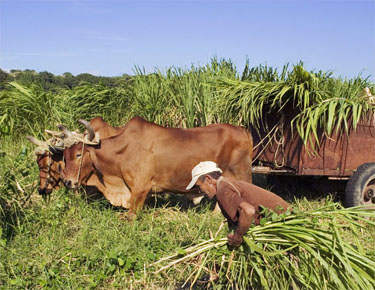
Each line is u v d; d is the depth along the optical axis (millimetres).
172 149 5219
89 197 5668
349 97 5812
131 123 5246
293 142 5469
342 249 2887
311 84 5211
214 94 6836
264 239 3176
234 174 5625
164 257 3557
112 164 5227
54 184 5445
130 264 3766
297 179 6777
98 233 4496
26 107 8508
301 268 3162
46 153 5336
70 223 4941
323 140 5266
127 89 8344
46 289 3512
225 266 3279
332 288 3025
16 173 5043
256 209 3301
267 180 7016
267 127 5809
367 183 5309
